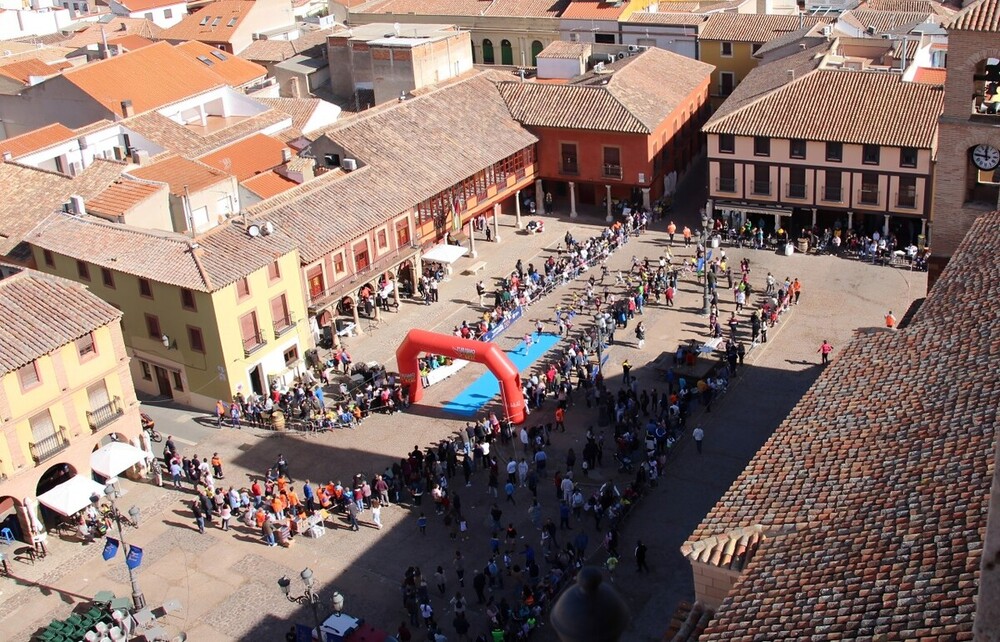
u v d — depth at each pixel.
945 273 40.38
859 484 28.39
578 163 83.81
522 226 84.06
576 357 61.56
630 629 42.62
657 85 87.25
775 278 71.75
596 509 48.44
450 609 44.75
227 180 70.44
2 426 49.34
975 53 48.75
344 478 54.50
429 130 79.06
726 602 25.19
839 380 34.91
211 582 47.62
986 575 10.53
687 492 50.81
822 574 24.55
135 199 66.31
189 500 53.75
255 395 61.34
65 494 50.06
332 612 44.78
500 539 48.84
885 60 82.44
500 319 68.00
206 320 58.88
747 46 98.69
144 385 64.50
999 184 51.66
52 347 50.62
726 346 60.69
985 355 32.31
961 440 28.19
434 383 62.94
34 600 47.47
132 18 136.38
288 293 62.34
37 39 129.75
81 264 63.25
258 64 106.38
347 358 64.31
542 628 42.78
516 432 56.75
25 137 79.25
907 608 21.59
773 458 31.69
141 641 43.91
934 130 70.38
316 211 67.38
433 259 73.00
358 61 97.75
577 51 96.31
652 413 57.12
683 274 73.44
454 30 102.19
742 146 75.88
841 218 76.56
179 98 89.19
